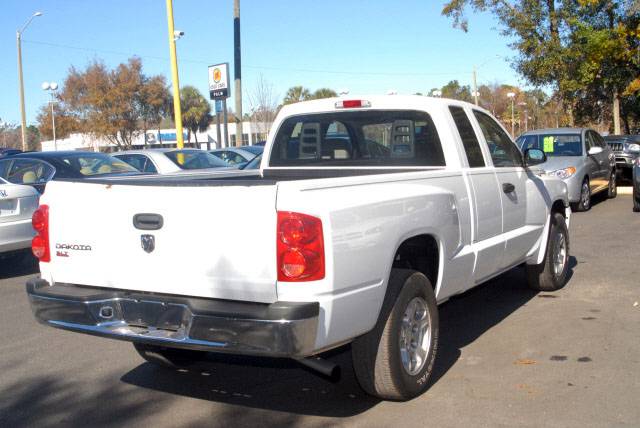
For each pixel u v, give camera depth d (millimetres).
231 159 17859
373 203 4160
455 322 6590
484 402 4594
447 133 5500
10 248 8945
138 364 5699
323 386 5059
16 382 5316
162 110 45500
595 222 12859
